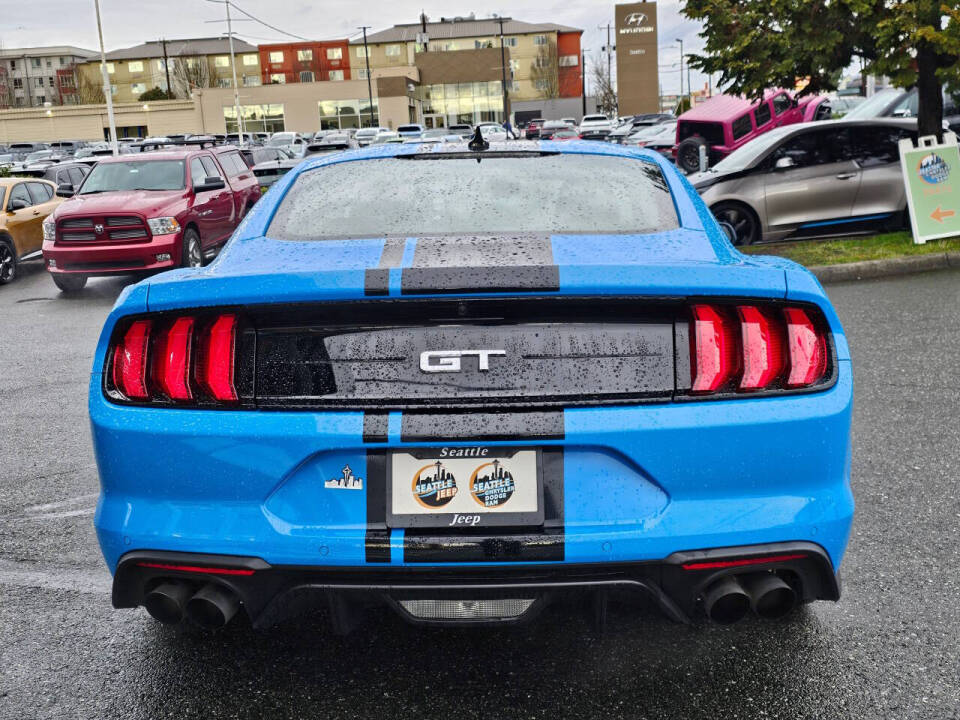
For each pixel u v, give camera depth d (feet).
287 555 6.87
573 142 11.06
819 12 33.53
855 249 32.14
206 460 6.98
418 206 8.98
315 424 6.83
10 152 172.24
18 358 25.27
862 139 34.53
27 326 31.04
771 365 7.04
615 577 6.88
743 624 8.89
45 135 269.03
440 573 6.87
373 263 7.42
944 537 10.72
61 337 28.60
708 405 6.93
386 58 354.33
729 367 6.98
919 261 30.25
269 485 6.91
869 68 33.78
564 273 6.71
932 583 9.62
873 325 22.75
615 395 6.89
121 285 41.39
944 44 31.27
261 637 8.92
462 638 8.80
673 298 6.89
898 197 34.53
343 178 9.85
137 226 36.45
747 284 7.00
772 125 59.98
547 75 345.31
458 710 7.57
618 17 298.35
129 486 7.21
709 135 61.05
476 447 6.83
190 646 8.78
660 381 6.95
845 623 8.85
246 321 7.02
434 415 6.81
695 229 8.61
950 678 7.85
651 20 297.12
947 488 12.19
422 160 10.22
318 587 6.91
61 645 8.87
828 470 7.18
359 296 6.73
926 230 32.27
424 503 6.89
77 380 22.15
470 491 6.88
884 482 12.49
